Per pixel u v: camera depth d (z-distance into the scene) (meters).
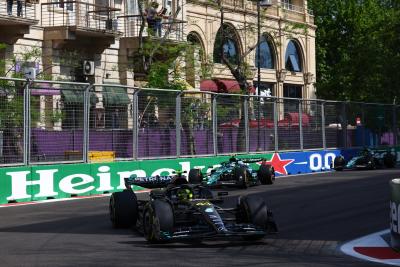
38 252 10.57
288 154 28.91
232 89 43.06
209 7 45.12
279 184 23.52
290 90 56.50
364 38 52.34
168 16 37.12
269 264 9.55
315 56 65.44
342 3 69.69
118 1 36.00
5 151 18.38
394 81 48.56
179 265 9.44
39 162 19.22
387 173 28.44
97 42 33.91
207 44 45.03
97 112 20.81
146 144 22.39
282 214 15.20
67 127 19.94
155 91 22.59
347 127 33.34
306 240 11.74
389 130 36.84
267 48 52.97
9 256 10.21
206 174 21.38
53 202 18.67
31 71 27.11
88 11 33.56
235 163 22.16
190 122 24.03
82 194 20.30
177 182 12.09
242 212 11.53
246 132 26.59
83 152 20.42
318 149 30.98
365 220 14.18
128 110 21.75
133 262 9.67
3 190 18.25
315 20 70.38
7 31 29.59
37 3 31.38
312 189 21.27
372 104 35.38
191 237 10.64
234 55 48.41
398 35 49.38
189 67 36.44
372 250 10.77
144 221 11.75
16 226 13.87
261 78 51.59
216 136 25.16
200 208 10.99
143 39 34.78
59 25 32.22
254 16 49.69
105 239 11.92
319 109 31.36
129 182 13.40
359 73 50.75
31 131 18.95
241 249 10.82
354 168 31.53
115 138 21.41
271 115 28.11
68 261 9.77
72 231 13.01
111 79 35.41
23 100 18.75
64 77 32.31
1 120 18.23
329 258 10.07
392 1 60.38
